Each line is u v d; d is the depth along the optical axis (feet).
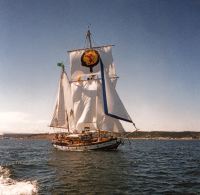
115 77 205.57
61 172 96.68
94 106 199.00
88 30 210.38
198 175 92.68
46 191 65.41
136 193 65.62
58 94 215.10
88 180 80.28
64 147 200.54
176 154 196.24
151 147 306.76
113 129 189.37
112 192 65.92
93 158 146.92
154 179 84.07
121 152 191.01
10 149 252.01
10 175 89.04
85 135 193.36
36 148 273.33
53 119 216.95
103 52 207.31
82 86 205.57
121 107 183.93
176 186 73.82
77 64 210.18
